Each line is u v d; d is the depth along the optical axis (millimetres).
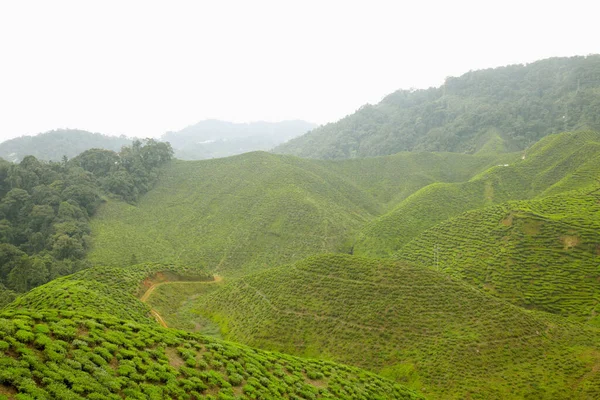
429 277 61562
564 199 91125
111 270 72375
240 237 121750
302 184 154000
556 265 70250
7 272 93562
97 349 26172
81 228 116438
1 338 22828
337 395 35844
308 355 52375
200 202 150000
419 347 49656
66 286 51594
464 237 88375
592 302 61156
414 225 111062
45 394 19859
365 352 50656
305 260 73812
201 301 74812
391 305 56719
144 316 54062
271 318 59594
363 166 197375
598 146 126625
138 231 128250
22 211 123000
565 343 50125
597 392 40875
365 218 141750
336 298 60375
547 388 42406
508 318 52844
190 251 117125
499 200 124562
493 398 41719
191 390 27000
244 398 28781
